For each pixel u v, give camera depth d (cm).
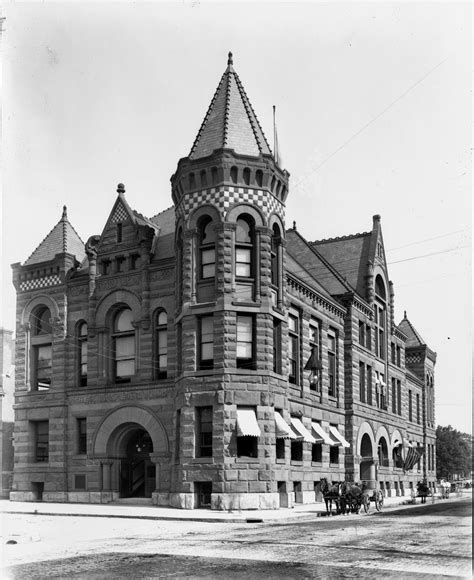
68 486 4734
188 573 1639
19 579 1589
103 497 4547
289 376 4784
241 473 3909
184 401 4078
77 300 4941
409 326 8962
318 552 2009
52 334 4981
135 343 4644
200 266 4216
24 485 4900
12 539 2378
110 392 4647
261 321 4131
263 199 4228
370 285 6362
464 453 13162
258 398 4034
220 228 4122
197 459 3972
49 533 2658
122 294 4728
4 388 5822
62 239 5116
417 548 2092
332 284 6019
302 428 4700
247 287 4159
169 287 4550
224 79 4509
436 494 7688
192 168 4234
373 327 6456
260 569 1692
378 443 6372
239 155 4181
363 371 6166
